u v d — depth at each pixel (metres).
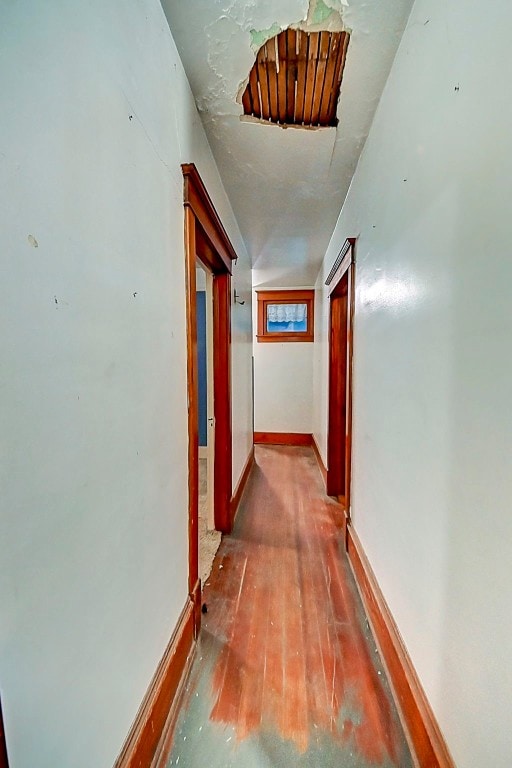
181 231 1.34
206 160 1.75
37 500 0.59
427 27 1.03
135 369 0.96
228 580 1.98
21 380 0.56
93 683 0.76
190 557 1.47
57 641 0.64
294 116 1.61
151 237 1.06
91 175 0.74
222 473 2.52
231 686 1.32
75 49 0.68
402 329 1.27
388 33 1.20
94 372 0.76
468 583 0.83
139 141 0.97
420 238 1.10
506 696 0.69
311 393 5.31
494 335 0.73
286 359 5.33
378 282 1.59
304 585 1.94
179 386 1.33
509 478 0.68
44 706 0.61
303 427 5.35
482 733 0.77
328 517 2.81
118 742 0.87
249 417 3.87
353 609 1.75
